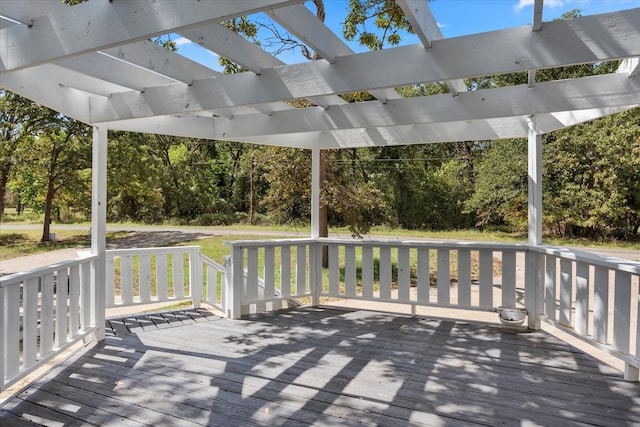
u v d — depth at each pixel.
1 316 2.31
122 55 2.32
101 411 2.32
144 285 4.29
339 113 3.73
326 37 2.38
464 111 3.31
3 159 11.33
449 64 2.28
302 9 2.10
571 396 2.48
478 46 2.22
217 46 2.27
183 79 2.83
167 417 2.25
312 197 4.85
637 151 11.08
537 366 2.95
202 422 2.20
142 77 3.00
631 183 11.88
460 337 3.64
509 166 12.99
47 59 2.01
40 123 11.50
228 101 2.84
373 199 8.02
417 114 3.46
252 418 2.23
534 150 3.85
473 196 14.61
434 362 3.04
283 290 4.55
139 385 2.65
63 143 12.27
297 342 3.50
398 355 3.19
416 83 2.36
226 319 4.23
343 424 2.17
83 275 3.31
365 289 4.54
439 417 2.24
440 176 17.77
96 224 3.46
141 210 19.50
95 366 2.97
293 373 2.84
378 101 3.58
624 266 2.59
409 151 17.75
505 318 3.85
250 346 3.40
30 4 2.01
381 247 4.43
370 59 2.45
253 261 4.37
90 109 3.32
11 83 2.49
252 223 18.09
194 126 4.14
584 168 12.12
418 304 4.28
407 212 17.70
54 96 2.90
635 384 2.64
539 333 3.74
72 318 3.09
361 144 4.69
